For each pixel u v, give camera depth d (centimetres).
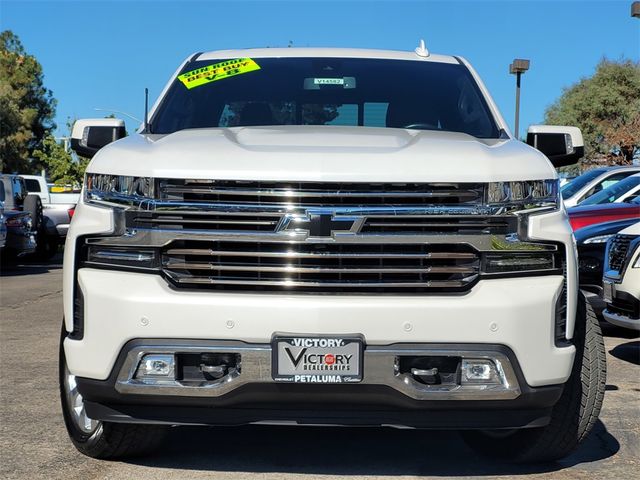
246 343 367
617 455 468
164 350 369
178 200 376
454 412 381
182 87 519
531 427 401
